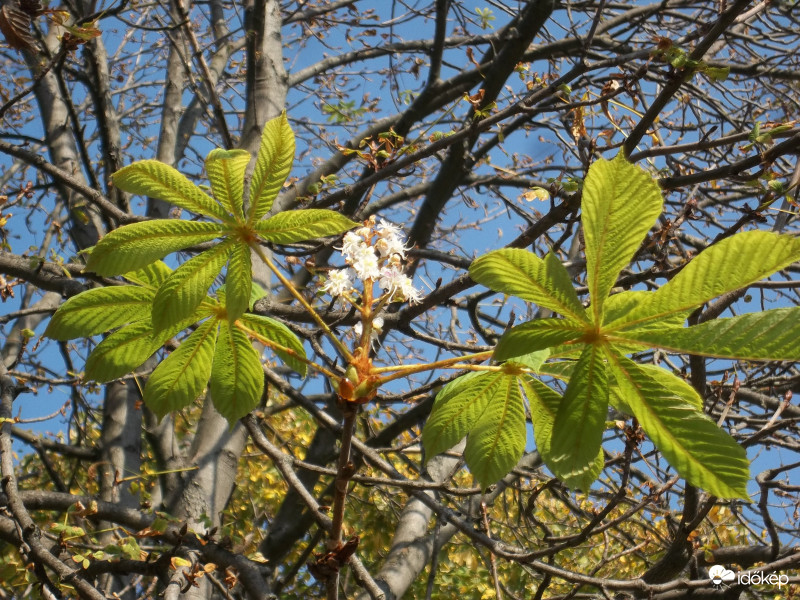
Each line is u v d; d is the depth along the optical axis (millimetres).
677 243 4082
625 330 1392
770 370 5438
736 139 3666
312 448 6156
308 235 1594
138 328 1801
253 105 5891
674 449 1373
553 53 6648
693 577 3889
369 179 4117
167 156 7039
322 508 2668
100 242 1545
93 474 5168
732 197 6172
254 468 8117
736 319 1316
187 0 7453
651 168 4094
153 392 1854
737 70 6223
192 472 4898
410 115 6109
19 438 5285
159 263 1764
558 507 7875
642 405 1401
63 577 2703
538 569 2867
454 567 7422
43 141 5973
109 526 4816
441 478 5637
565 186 3256
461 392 1644
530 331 1415
